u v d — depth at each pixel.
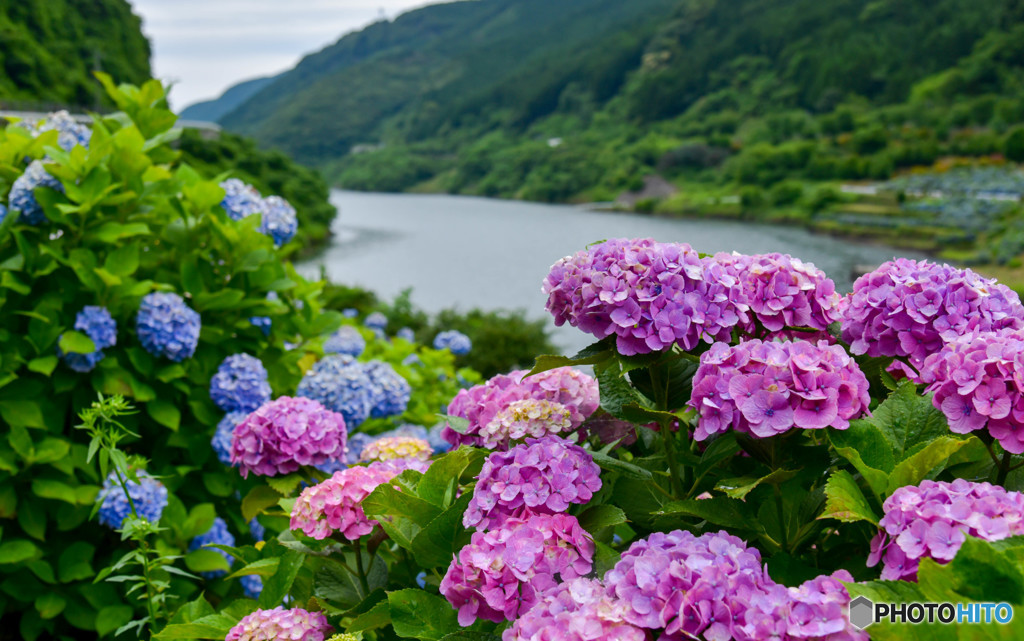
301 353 4.08
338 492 1.80
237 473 3.43
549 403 1.80
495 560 1.39
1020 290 8.88
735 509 1.50
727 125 125.25
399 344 5.75
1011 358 1.36
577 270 1.68
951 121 100.06
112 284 3.27
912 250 53.66
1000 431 1.36
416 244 62.28
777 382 1.39
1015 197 65.69
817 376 1.39
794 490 1.48
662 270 1.62
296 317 4.03
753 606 1.12
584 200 115.56
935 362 1.53
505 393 1.91
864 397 1.42
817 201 76.00
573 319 1.67
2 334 3.14
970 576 1.06
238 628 1.69
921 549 1.16
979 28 119.50
